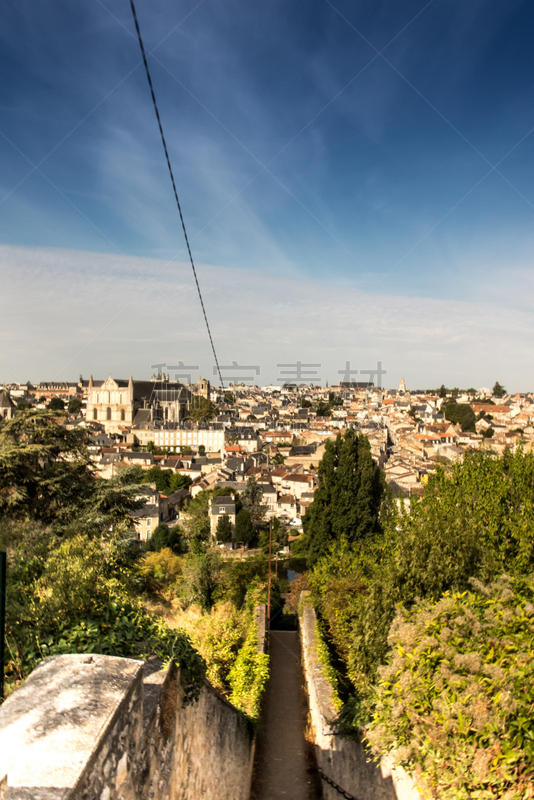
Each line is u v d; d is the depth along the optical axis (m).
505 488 16.48
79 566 8.74
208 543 31.27
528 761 5.36
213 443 153.88
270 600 30.45
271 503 92.69
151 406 172.25
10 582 8.53
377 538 29.48
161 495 87.50
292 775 14.20
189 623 21.25
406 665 7.12
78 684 4.92
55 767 3.88
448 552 12.08
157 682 6.48
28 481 20.00
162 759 6.26
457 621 6.91
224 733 10.40
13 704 4.60
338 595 20.78
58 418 22.97
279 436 163.25
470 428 163.88
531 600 7.37
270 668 22.33
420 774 6.96
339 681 16.00
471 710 5.80
